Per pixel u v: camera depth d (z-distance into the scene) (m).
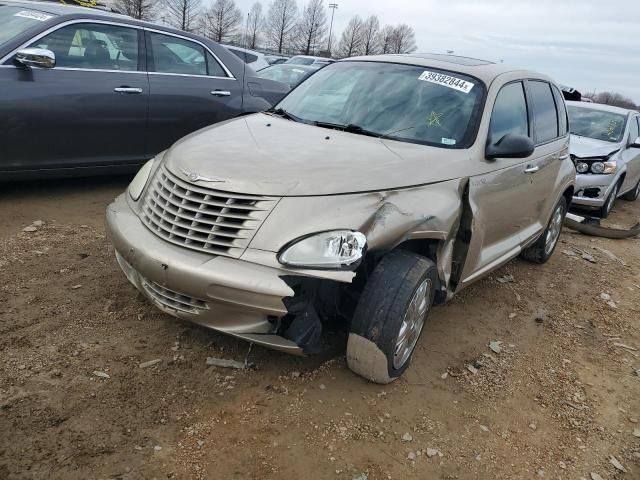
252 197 2.90
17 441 2.53
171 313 3.05
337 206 2.93
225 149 3.33
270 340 2.89
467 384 3.55
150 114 5.94
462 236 3.74
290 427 2.88
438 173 3.46
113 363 3.15
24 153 5.16
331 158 3.27
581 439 3.26
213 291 2.79
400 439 2.95
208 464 2.58
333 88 4.48
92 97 5.46
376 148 3.54
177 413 2.86
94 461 2.49
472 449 2.99
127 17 5.94
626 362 4.26
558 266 6.19
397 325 3.02
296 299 2.86
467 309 4.64
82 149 5.53
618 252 7.28
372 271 3.14
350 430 2.94
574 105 10.42
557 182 5.35
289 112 4.40
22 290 3.78
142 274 3.02
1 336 3.24
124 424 2.73
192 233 2.93
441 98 4.10
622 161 9.10
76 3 8.06
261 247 2.81
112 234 3.26
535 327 4.57
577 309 5.09
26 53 4.94
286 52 60.84
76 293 3.82
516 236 4.82
